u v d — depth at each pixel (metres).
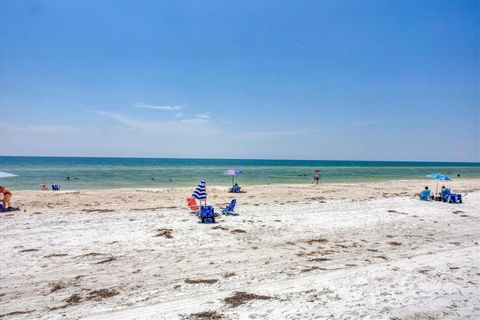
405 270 7.93
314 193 25.41
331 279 7.39
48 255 9.24
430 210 17.53
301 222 14.05
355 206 18.52
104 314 5.73
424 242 11.06
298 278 7.52
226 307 5.96
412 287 6.81
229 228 12.74
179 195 23.48
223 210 15.71
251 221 14.10
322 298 6.31
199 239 11.08
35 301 6.34
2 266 8.33
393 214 16.17
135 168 71.94
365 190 28.05
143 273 7.92
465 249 10.06
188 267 8.37
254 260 8.95
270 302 6.16
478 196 23.81
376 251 9.93
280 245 10.52
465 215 16.20
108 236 11.34
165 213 15.77
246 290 6.80
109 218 14.41
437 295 6.41
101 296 6.55
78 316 5.67
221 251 9.78
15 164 87.38
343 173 62.47
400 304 6.01
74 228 12.46
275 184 34.50
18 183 33.19
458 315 5.58
